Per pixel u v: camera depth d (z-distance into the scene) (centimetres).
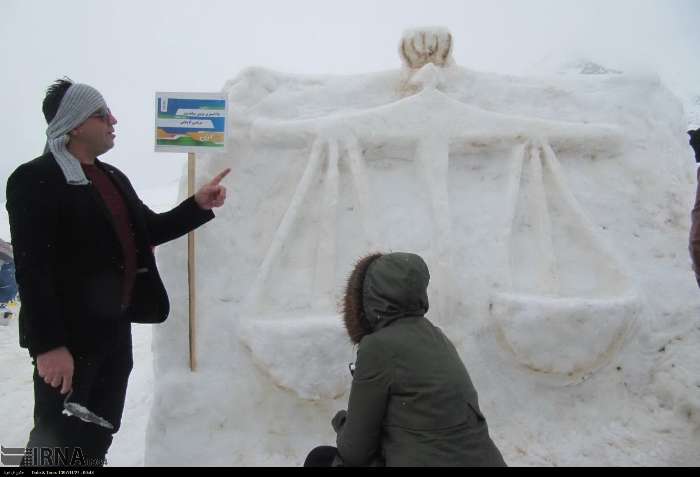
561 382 319
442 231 333
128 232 242
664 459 286
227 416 296
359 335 197
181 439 284
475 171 370
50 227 210
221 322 315
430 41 379
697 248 261
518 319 305
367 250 330
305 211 346
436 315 323
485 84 393
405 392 173
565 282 342
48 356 200
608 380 325
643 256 356
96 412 239
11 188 209
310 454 206
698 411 300
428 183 349
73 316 217
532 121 368
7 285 761
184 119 308
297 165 358
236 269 331
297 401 304
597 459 292
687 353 325
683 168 386
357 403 178
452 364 180
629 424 311
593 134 371
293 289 327
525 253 350
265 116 366
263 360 289
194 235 323
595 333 306
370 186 354
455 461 164
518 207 359
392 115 356
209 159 342
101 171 242
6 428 402
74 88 223
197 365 303
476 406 179
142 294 250
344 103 381
